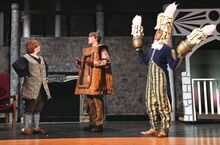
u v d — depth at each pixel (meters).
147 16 6.80
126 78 6.45
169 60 3.19
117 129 4.20
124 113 6.36
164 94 3.18
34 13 6.55
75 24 6.72
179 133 3.59
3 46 6.35
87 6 6.75
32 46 3.89
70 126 4.92
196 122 5.27
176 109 6.26
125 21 6.76
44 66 3.94
